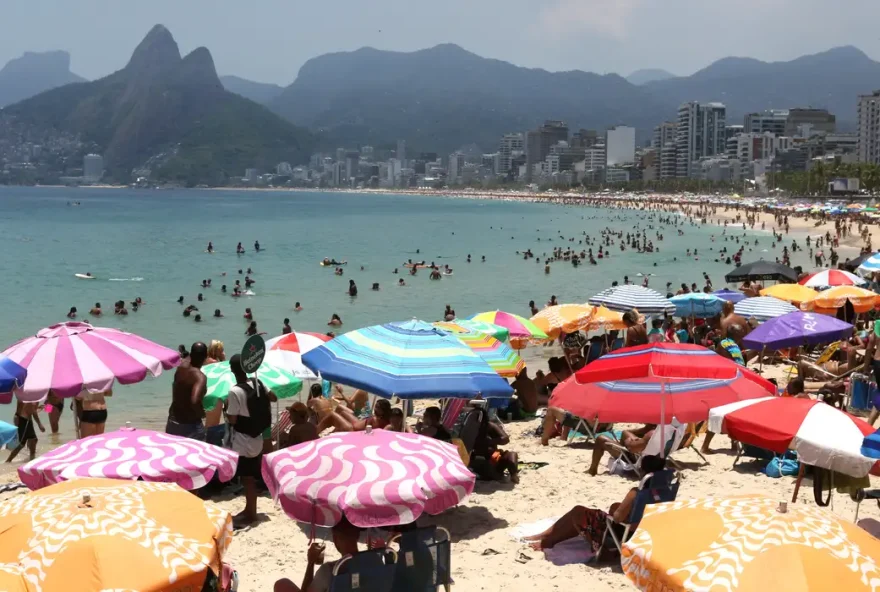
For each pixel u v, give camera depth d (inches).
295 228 5000.0
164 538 219.9
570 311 809.5
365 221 6063.0
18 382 407.8
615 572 342.3
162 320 1551.4
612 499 444.1
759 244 3683.6
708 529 218.1
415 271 2442.2
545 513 421.7
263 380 542.0
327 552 374.0
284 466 282.0
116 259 2815.0
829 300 962.7
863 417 652.7
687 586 203.5
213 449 337.1
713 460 527.2
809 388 765.3
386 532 337.4
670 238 4119.1
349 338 440.8
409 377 403.2
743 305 913.5
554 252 2962.6
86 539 211.6
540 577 339.0
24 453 647.1
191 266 2598.4
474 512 423.8
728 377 368.2
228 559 365.7
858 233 3993.6
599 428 593.9
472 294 2000.5
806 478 481.1
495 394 407.5
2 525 220.2
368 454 282.5
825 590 195.6
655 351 380.5
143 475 308.3
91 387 415.8
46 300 1801.2
